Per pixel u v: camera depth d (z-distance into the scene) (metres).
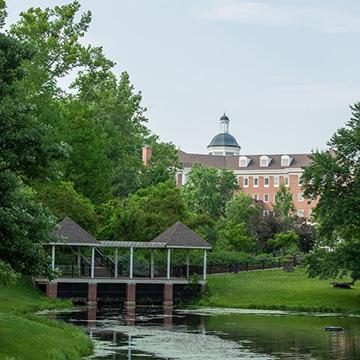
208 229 99.06
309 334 52.81
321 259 74.50
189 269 85.88
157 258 88.38
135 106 124.50
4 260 31.23
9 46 31.94
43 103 88.62
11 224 30.34
